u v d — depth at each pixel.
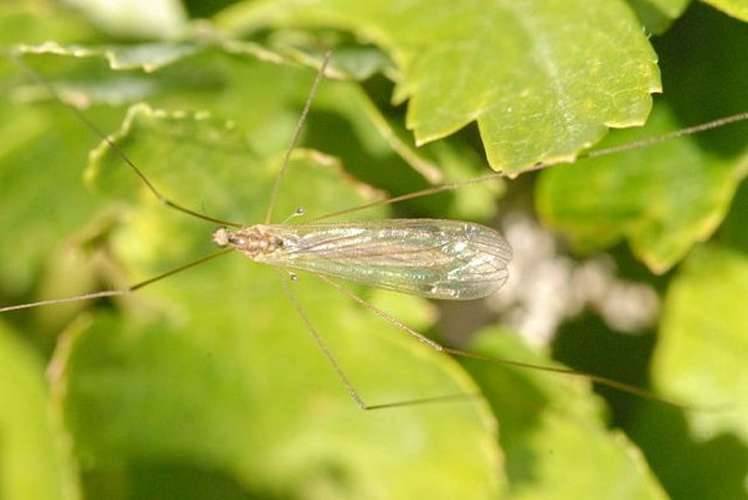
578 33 0.14
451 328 0.15
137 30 0.15
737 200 0.15
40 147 0.15
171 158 0.15
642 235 0.15
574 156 0.14
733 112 0.15
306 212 0.15
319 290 0.15
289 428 0.15
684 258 0.15
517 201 0.15
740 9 0.14
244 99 0.15
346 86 0.15
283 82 0.15
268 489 0.15
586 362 0.15
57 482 0.15
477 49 0.14
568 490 0.15
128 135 0.15
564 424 0.15
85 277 0.15
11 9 0.15
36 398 0.15
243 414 0.15
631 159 0.15
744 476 0.15
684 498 0.15
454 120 0.14
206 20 0.15
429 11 0.15
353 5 0.15
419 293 0.15
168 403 0.15
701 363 0.15
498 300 0.15
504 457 0.15
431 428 0.15
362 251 0.15
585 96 0.14
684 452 0.15
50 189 0.15
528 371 0.15
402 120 0.15
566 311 0.15
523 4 0.14
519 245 0.15
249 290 0.15
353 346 0.15
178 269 0.15
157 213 0.15
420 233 0.15
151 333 0.15
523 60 0.14
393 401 0.15
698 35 0.15
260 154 0.15
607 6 0.14
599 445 0.15
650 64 0.14
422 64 0.14
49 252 0.15
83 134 0.15
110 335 0.15
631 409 0.15
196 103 0.15
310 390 0.15
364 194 0.15
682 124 0.15
